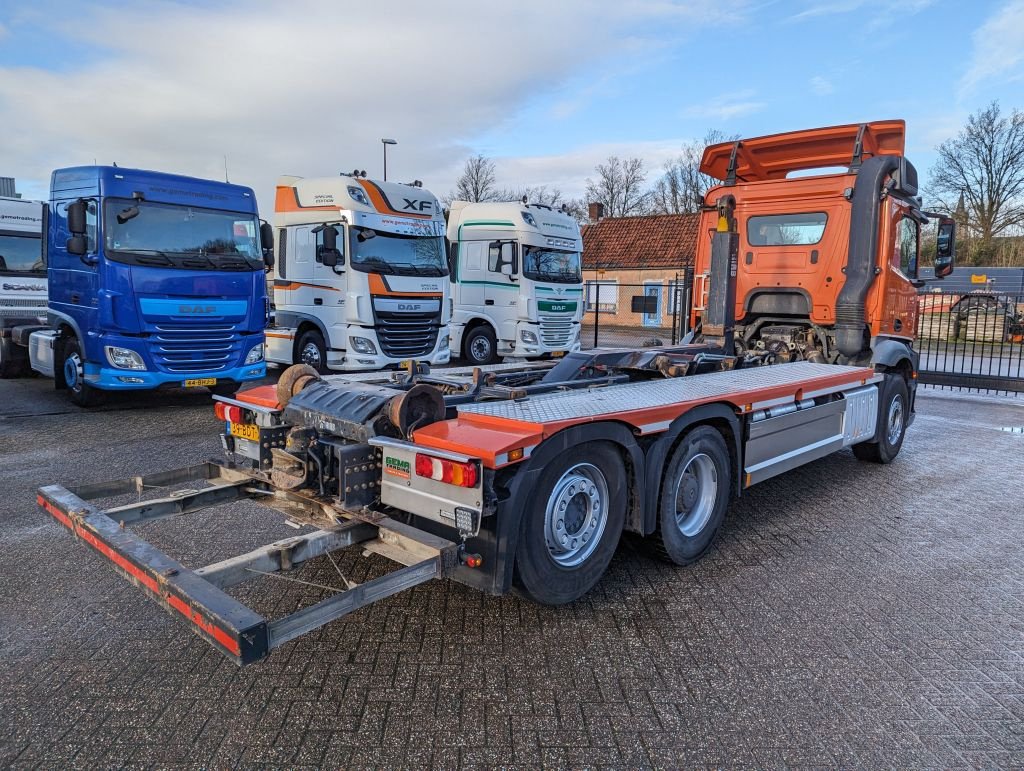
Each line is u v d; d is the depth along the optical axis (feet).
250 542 14.61
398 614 11.63
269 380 41.22
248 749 8.18
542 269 48.19
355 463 10.82
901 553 14.80
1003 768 8.02
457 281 51.11
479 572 10.32
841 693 9.53
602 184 186.19
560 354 49.78
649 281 100.17
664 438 12.78
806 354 22.71
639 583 13.07
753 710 9.11
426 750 8.20
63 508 10.77
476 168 171.53
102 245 27.27
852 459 23.82
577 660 10.28
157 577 8.48
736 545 15.20
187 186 29.66
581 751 8.23
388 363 38.65
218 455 22.29
